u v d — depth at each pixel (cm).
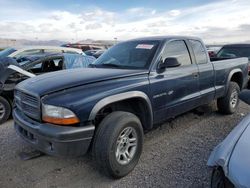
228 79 566
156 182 319
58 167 360
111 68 400
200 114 598
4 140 453
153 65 387
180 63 433
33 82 343
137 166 359
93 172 347
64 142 285
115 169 317
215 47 1880
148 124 378
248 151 194
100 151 308
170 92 406
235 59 609
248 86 720
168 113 412
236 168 184
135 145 346
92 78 329
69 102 290
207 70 498
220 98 579
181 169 350
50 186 314
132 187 310
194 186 309
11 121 572
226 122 547
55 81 327
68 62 692
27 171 349
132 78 355
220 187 204
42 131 293
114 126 312
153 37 457
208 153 397
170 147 422
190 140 451
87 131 297
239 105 686
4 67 555
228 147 210
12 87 550
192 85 457
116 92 325
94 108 301
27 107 331
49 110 293
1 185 314
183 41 461
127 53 430
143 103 368
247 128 228
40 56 677
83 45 2662
